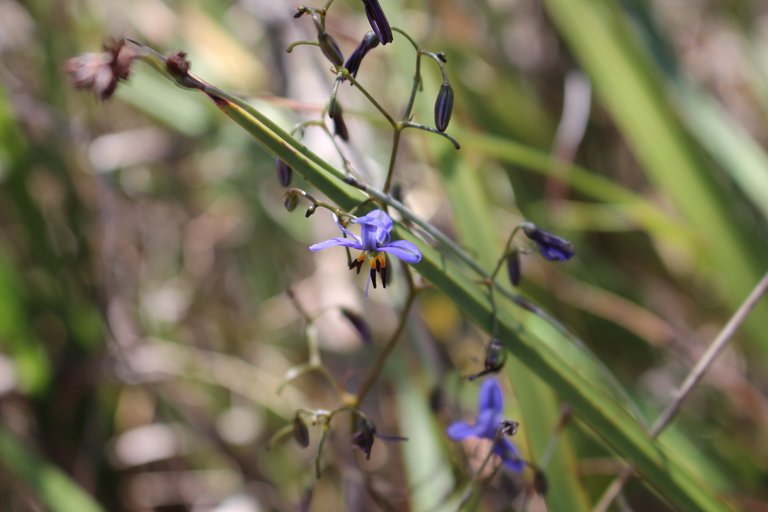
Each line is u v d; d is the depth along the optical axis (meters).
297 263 0.56
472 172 0.40
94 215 0.51
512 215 0.51
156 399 0.51
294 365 0.52
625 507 0.38
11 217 0.50
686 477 0.35
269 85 0.49
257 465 0.50
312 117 0.45
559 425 0.36
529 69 0.58
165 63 0.31
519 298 0.34
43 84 0.52
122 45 0.31
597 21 0.45
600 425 0.34
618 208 0.46
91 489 0.47
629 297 0.51
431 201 0.48
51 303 0.48
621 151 0.57
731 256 0.44
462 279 0.33
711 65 0.59
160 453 0.49
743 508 0.44
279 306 0.54
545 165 0.45
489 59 0.55
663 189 0.47
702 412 0.49
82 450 0.48
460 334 0.48
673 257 0.54
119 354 0.49
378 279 0.45
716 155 0.45
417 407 0.43
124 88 0.50
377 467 0.48
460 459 0.40
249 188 0.54
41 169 0.51
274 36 0.48
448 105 0.32
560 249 0.33
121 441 0.49
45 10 0.52
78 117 0.53
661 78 0.46
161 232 0.57
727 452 0.47
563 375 0.34
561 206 0.50
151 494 0.50
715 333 0.51
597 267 0.51
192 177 0.57
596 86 0.45
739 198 0.49
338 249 0.51
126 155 0.53
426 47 0.49
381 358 0.36
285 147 0.31
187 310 0.55
